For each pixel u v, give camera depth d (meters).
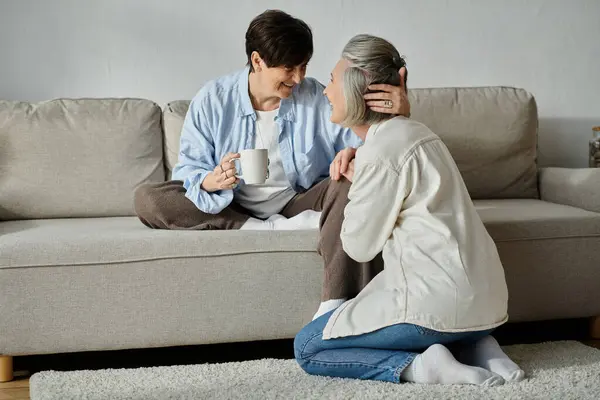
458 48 3.59
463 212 2.09
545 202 3.12
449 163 2.11
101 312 2.33
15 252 2.28
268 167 2.62
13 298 2.29
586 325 2.89
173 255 2.34
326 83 3.47
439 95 3.26
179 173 2.60
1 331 2.29
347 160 2.30
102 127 2.99
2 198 2.89
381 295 2.07
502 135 3.25
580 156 3.75
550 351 2.42
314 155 2.63
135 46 3.30
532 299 2.62
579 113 3.74
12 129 2.93
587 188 2.99
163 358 2.56
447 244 2.03
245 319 2.40
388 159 2.04
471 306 2.02
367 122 2.15
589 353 2.40
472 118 3.23
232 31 3.37
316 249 2.40
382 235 2.10
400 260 2.07
